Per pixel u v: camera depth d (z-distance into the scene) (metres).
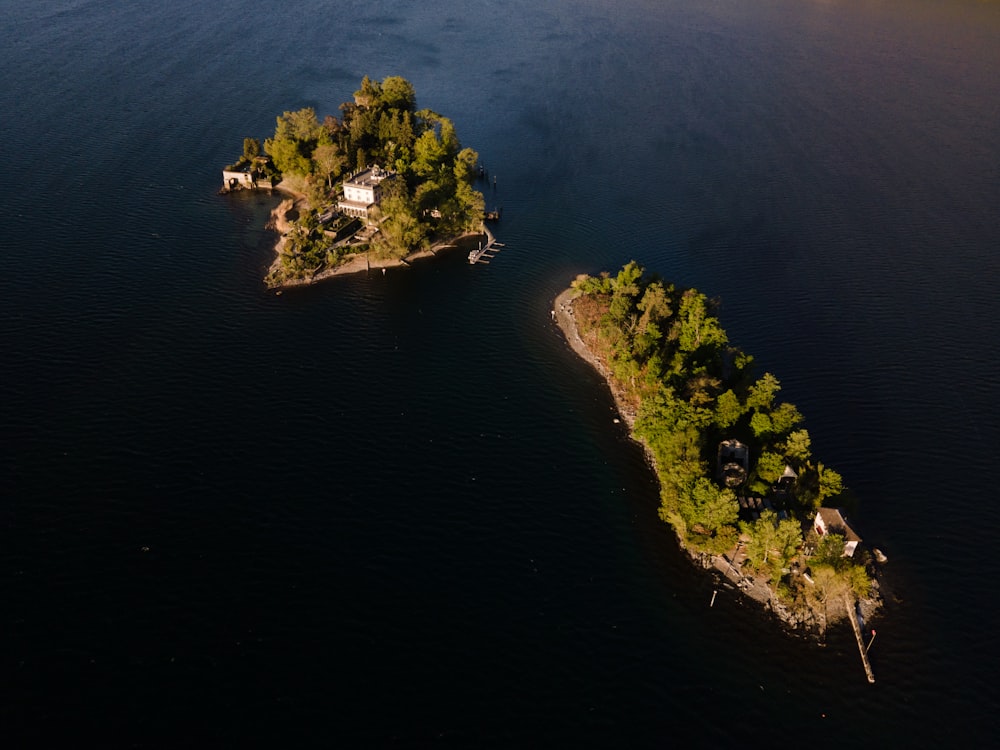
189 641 139.00
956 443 188.88
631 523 168.75
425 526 165.62
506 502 172.62
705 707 132.75
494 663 138.25
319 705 129.88
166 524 162.25
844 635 144.50
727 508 151.62
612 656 140.50
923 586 153.38
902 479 177.88
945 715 132.00
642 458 186.12
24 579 148.12
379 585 151.75
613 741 127.00
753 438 177.62
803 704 133.62
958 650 142.12
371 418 195.62
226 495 170.25
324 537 161.50
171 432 186.88
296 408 197.50
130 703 128.38
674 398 176.50
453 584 152.75
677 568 158.00
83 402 194.12
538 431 193.62
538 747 125.69
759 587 152.75
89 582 148.50
